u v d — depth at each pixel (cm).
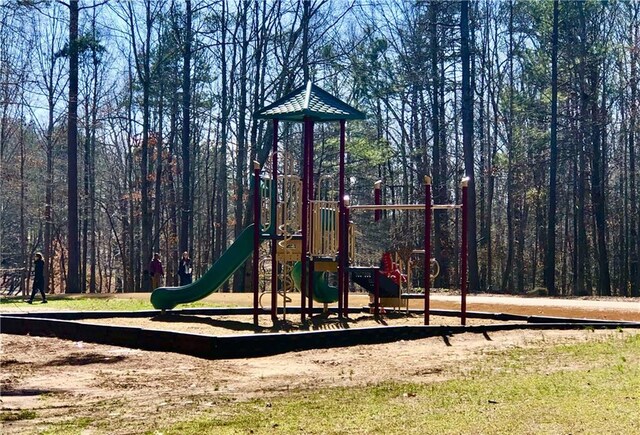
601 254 4516
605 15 4669
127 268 6356
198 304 2248
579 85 4438
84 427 721
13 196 5741
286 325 1634
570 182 5366
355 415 750
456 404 794
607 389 855
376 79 4272
